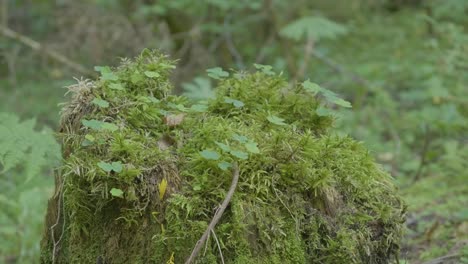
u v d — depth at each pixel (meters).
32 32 3.61
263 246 1.33
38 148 1.48
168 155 1.36
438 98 2.67
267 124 1.43
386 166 2.37
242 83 1.48
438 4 3.53
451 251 1.71
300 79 3.26
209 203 1.33
